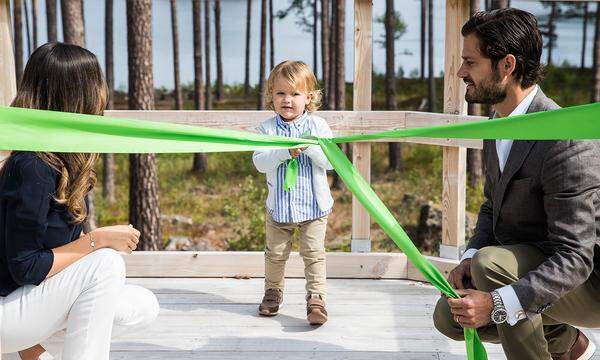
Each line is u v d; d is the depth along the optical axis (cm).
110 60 1988
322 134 331
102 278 204
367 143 387
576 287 213
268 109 368
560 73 3014
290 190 335
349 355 295
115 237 210
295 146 206
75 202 202
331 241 1257
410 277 397
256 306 356
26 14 2456
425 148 2072
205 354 297
